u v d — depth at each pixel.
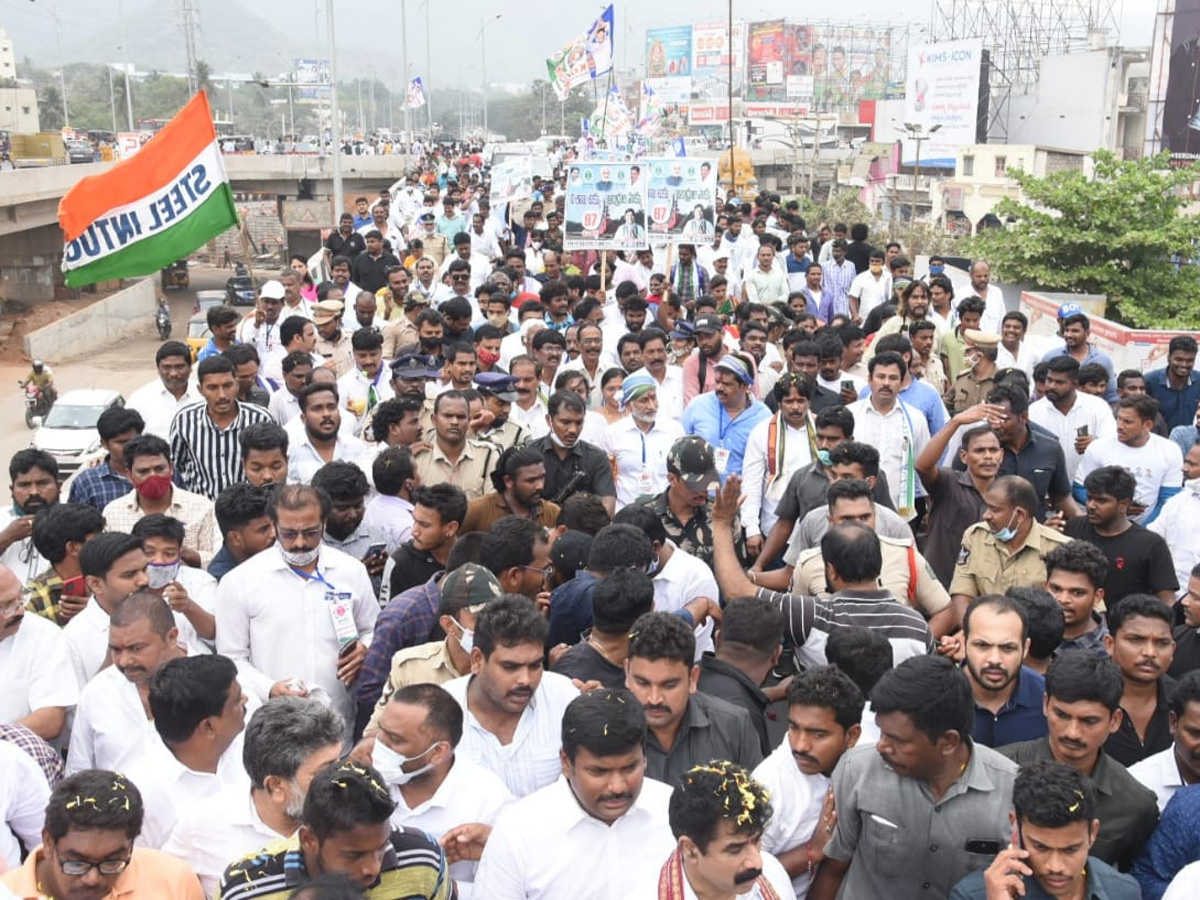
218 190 10.85
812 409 9.56
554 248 21.20
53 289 48.22
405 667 5.30
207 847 4.27
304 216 67.44
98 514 6.32
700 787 3.59
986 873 3.86
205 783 4.60
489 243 23.14
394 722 4.24
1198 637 5.92
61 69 87.06
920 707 4.11
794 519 7.59
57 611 6.23
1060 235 24.05
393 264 18.27
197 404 8.50
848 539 5.56
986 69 58.44
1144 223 24.20
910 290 12.41
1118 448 8.50
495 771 4.80
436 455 7.96
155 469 7.16
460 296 13.97
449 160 62.69
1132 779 4.53
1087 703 4.37
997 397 7.99
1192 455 7.84
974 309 11.39
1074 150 51.50
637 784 4.03
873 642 5.06
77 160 58.38
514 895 4.12
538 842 4.12
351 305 14.95
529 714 4.83
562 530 6.71
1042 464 8.09
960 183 54.91
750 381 9.16
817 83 116.12
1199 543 7.77
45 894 3.86
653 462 8.91
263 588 5.92
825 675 4.57
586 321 12.04
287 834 4.19
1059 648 5.88
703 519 6.98
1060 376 9.16
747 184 43.12
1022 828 3.83
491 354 10.81
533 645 4.55
